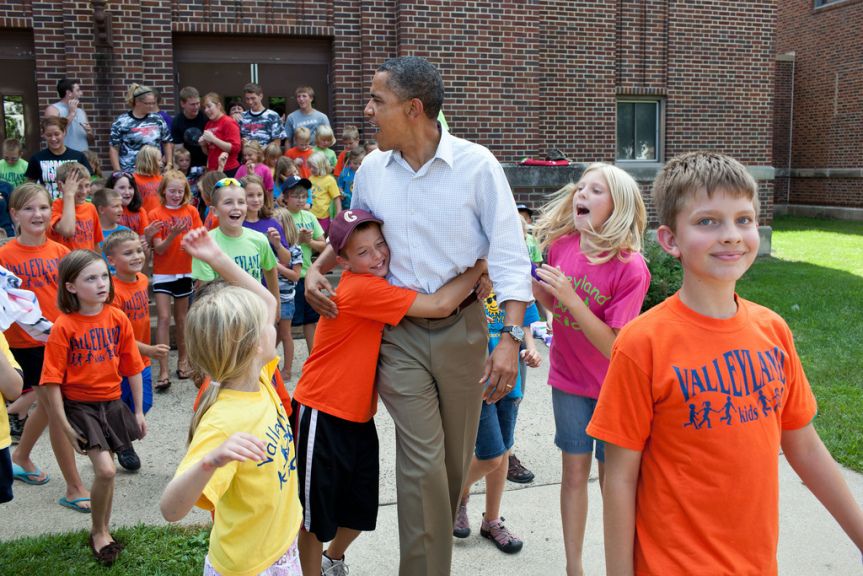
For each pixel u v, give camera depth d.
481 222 2.92
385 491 4.40
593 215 3.06
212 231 5.51
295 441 2.98
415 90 2.77
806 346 7.33
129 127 8.66
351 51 10.93
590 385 3.13
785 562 3.57
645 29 13.23
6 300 3.55
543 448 5.04
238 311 2.32
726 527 1.91
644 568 1.96
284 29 10.69
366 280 2.87
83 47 9.85
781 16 23.09
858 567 3.52
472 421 3.03
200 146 8.97
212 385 2.37
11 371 3.03
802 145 22.66
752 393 1.94
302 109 10.13
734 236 1.89
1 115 10.02
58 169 5.97
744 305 2.06
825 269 12.51
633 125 13.70
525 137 11.48
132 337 4.04
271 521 2.43
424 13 10.88
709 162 1.94
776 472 1.96
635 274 3.03
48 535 3.75
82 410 3.71
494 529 3.73
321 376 2.94
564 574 3.48
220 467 2.12
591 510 4.10
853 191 21.05
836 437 4.95
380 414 5.72
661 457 1.97
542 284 2.97
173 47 10.55
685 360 1.94
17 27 9.79
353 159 9.49
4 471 3.19
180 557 3.52
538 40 11.42
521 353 3.84
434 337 2.88
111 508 3.83
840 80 21.12
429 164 2.86
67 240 5.89
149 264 8.60
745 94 13.89
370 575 3.50
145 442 5.18
